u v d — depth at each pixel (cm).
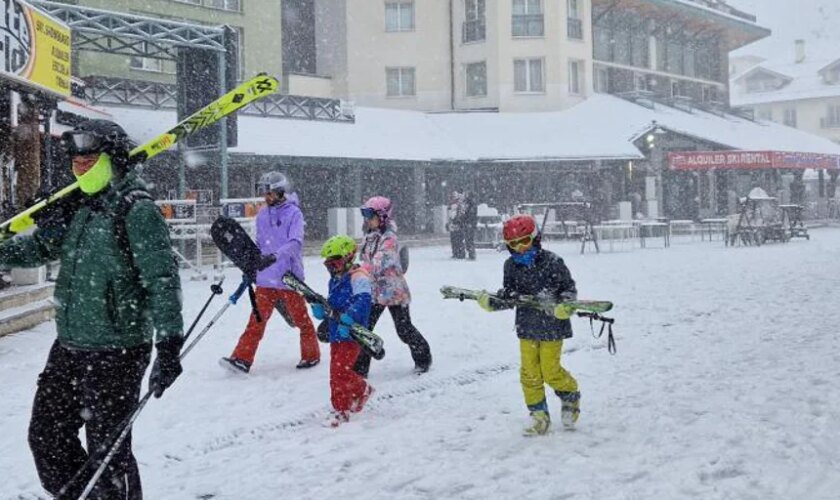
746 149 3731
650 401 592
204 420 580
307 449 507
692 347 812
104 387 334
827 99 7494
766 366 701
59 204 347
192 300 1262
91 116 1989
